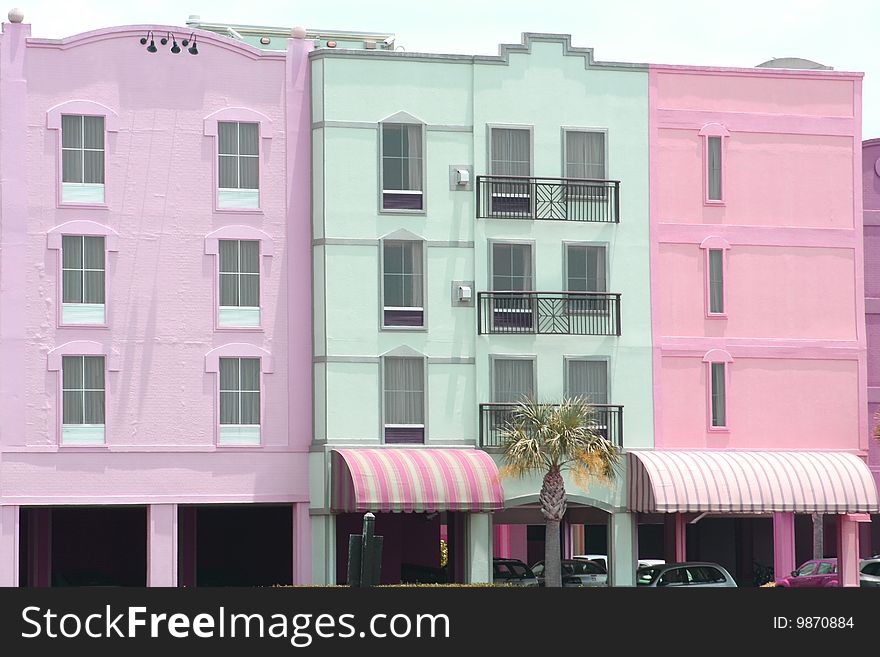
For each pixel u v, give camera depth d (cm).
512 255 8538
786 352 8856
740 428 8769
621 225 8681
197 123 8262
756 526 10588
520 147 8575
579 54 8681
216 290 8231
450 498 8050
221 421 8219
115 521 9631
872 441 9175
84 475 8031
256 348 8269
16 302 8012
